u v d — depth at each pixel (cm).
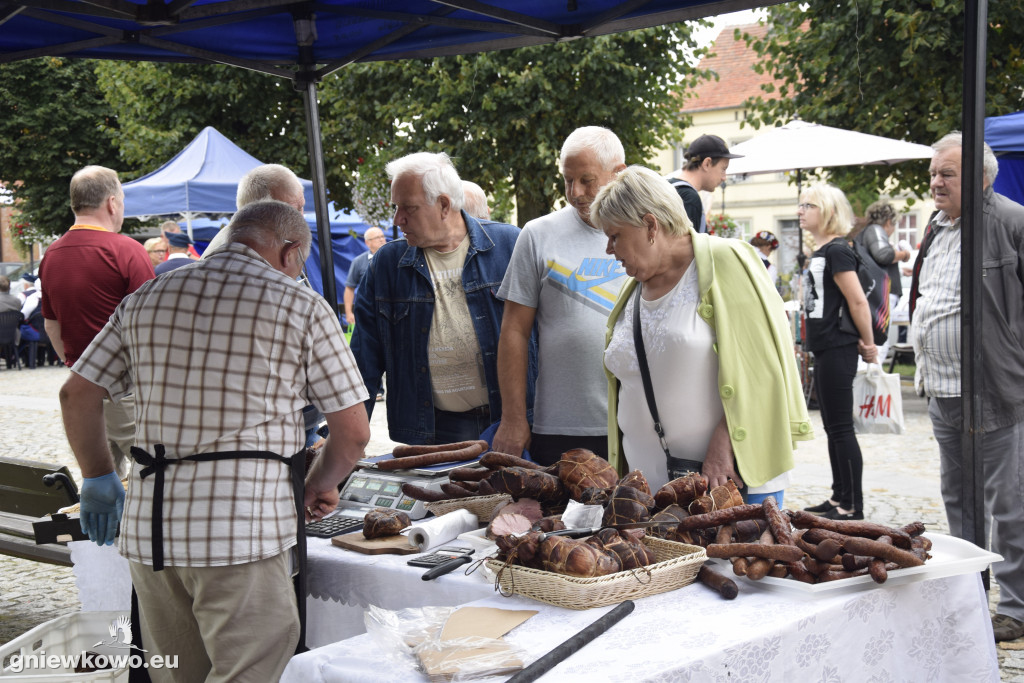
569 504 237
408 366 346
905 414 932
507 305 326
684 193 389
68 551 324
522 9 362
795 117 1169
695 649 162
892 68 1070
